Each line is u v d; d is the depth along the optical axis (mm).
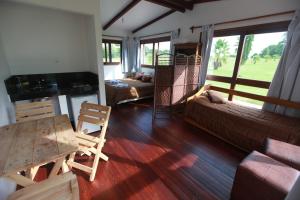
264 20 2693
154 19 5016
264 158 1460
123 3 3732
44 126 1516
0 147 1176
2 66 2088
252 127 2246
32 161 1039
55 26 2625
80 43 2928
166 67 3305
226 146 2496
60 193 584
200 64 3652
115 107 4203
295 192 692
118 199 1533
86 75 3113
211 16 3467
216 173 1914
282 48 2562
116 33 5965
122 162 2064
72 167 1914
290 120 2270
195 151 2346
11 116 2150
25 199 525
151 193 1608
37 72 2635
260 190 1266
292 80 2355
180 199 1553
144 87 4582
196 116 3090
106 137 2688
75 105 2547
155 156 2205
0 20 2203
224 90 3320
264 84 2834
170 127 3125
